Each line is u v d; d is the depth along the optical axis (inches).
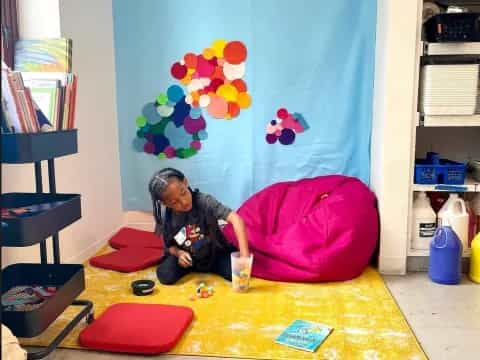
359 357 57.9
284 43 103.4
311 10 101.7
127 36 108.3
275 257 85.3
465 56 90.7
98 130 101.7
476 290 80.0
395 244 87.0
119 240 103.3
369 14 99.3
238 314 69.8
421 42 83.3
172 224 84.8
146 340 59.9
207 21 105.3
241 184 109.7
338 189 93.4
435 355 58.8
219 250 86.2
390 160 85.7
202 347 60.3
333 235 82.5
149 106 110.3
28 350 60.6
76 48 90.9
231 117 107.8
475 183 87.7
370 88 100.7
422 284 82.8
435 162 90.0
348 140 104.5
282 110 105.7
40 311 55.3
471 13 82.2
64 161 87.7
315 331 63.9
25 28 84.7
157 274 83.7
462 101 83.7
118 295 77.5
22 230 54.5
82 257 94.3
